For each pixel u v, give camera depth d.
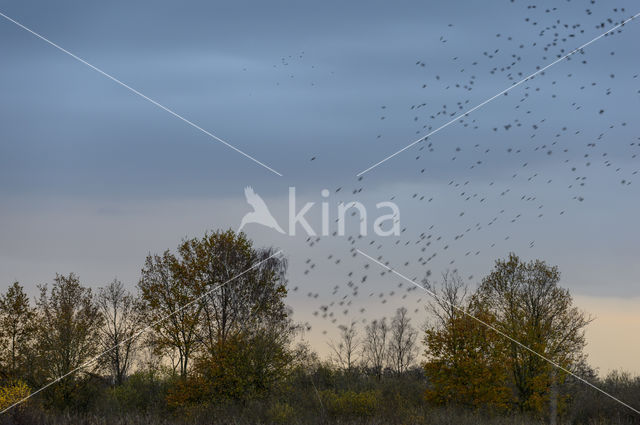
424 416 40.38
